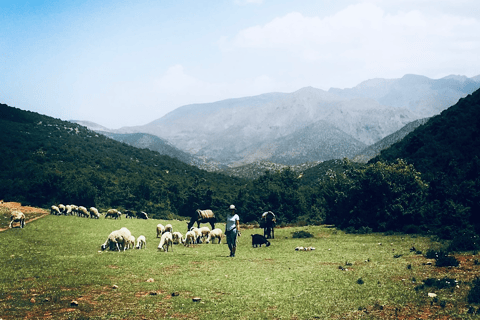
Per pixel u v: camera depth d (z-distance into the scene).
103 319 7.60
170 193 94.69
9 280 10.76
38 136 108.62
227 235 16.97
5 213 42.12
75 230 28.08
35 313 7.90
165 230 28.36
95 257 15.38
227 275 12.02
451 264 12.97
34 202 67.38
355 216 33.59
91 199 75.19
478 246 16.83
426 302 8.73
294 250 19.42
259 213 68.69
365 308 8.42
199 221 31.31
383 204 31.05
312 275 11.99
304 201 68.31
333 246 20.86
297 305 8.68
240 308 8.46
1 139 92.62
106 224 35.38
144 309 8.31
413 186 30.81
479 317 7.56
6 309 8.09
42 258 14.79
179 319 7.66
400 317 7.76
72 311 8.09
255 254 17.78
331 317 7.86
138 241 20.11
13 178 71.44
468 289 9.67
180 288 10.25
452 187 29.11
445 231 23.14
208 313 8.08
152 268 13.23
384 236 26.41
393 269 12.73
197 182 100.25
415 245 19.56
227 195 94.44
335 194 43.31
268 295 9.56
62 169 83.94
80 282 10.77
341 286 10.45
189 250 19.39
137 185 90.38
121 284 10.68
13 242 19.62
